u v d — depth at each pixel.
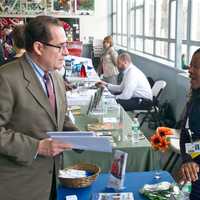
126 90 5.13
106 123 3.07
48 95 1.53
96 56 10.32
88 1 10.58
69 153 2.57
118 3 10.34
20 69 1.45
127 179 2.01
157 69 6.27
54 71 1.55
